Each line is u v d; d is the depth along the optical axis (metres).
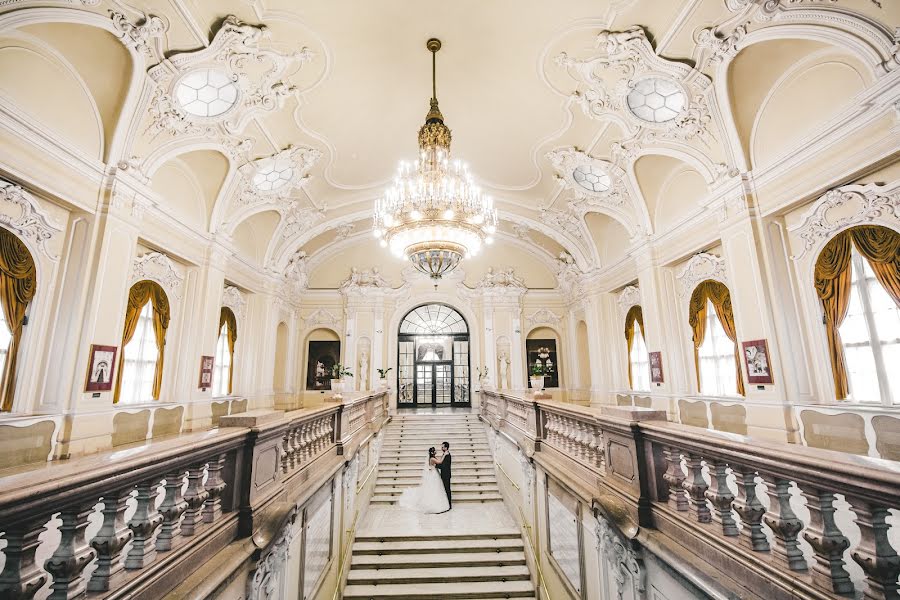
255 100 7.02
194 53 5.86
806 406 5.91
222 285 9.18
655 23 5.86
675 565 2.23
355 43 6.57
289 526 3.25
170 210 7.43
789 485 1.83
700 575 2.08
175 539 2.06
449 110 8.53
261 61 6.39
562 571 4.56
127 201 6.40
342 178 10.86
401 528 7.26
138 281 7.27
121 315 6.29
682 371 8.78
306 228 12.27
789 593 1.65
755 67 5.96
